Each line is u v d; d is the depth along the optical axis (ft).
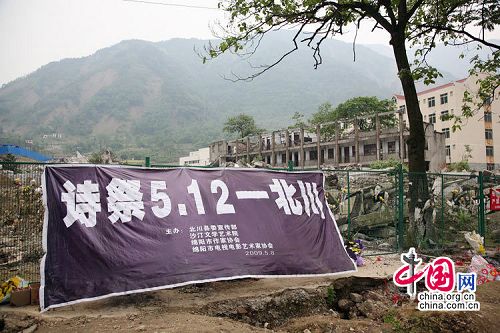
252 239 21.04
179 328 15.26
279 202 23.20
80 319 16.03
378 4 36.27
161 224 19.17
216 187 21.67
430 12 41.22
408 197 34.47
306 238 23.02
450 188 50.14
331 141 132.26
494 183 51.34
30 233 22.49
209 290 20.56
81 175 18.54
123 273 17.43
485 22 39.52
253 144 176.14
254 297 19.65
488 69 41.24
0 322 15.42
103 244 17.69
